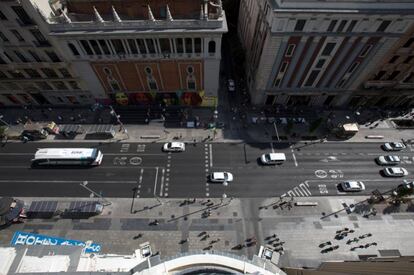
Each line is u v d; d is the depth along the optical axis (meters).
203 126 73.19
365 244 55.66
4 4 50.84
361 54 61.91
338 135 70.81
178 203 60.34
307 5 51.69
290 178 64.38
